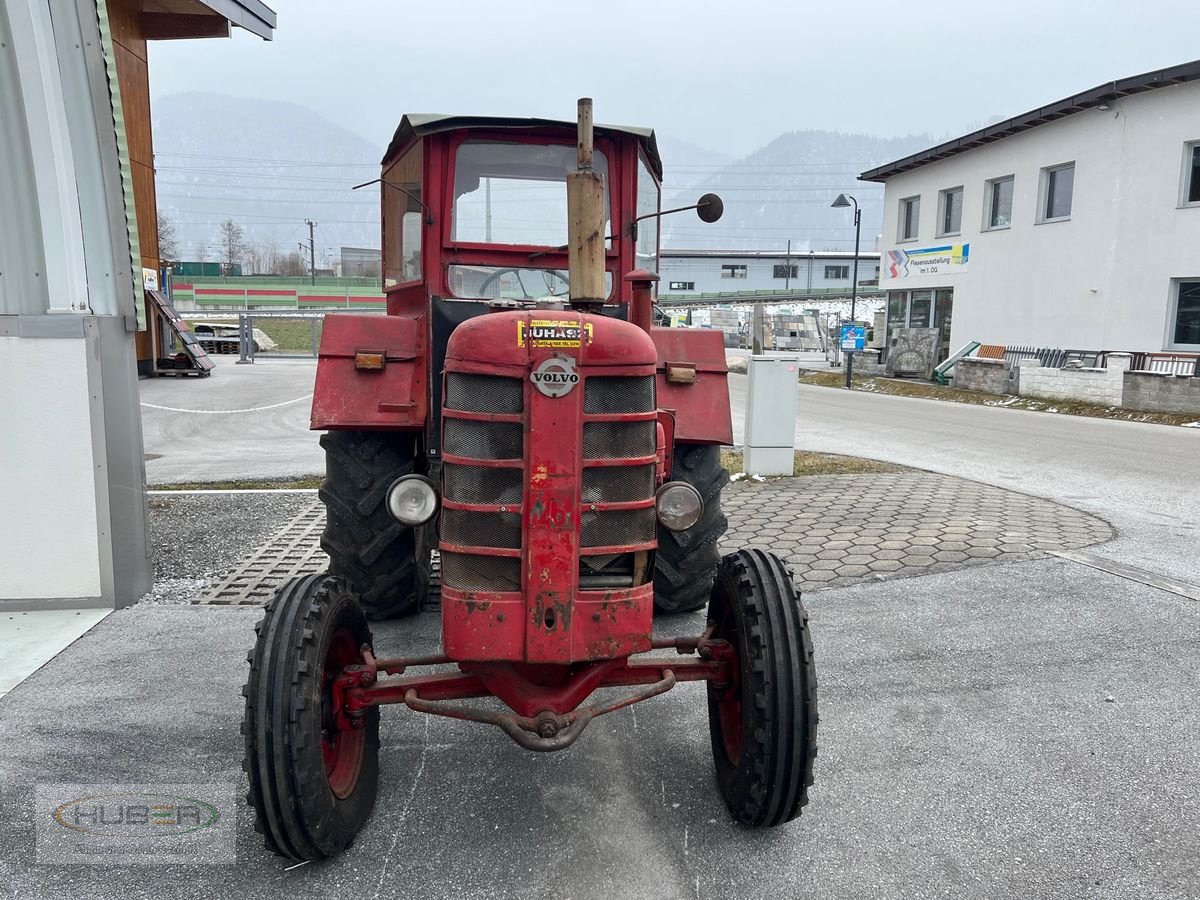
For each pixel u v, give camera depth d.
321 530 6.14
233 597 4.80
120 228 4.61
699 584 4.10
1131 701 3.56
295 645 2.34
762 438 8.13
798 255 60.12
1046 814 2.79
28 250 4.50
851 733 3.31
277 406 13.88
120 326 4.56
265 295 53.19
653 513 2.56
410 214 3.98
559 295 3.93
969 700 3.58
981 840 2.65
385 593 4.18
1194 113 14.38
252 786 2.26
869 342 28.91
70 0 4.32
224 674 3.79
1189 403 13.28
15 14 4.23
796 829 2.71
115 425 4.58
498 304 3.27
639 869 2.52
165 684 3.69
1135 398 14.11
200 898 2.39
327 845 2.43
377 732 2.92
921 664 3.93
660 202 4.43
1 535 4.55
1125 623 4.36
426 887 2.44
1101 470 8.74
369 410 3.77
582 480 2.44
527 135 3.73
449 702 3.56
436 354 3.50
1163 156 14.91
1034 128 17.58
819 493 7.44
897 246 22.58
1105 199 15.98
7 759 3.08
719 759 2.84
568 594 2.42
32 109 4.34
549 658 2.42
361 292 54.09
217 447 9.95
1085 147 16.34
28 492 4.54
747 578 2.66
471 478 2.44
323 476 8.12
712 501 3.99
